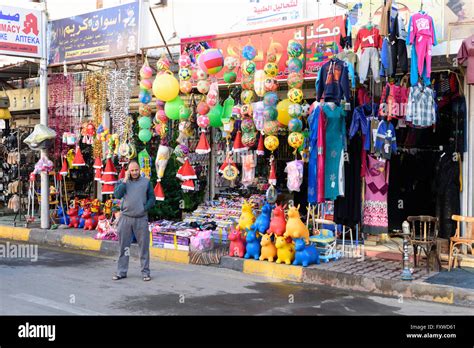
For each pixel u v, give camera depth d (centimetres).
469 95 966
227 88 1183
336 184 970
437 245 899
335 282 877
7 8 1273
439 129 1049
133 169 898
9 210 1694
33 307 720
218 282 899
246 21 1220
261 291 840
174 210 1301
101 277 924
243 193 1277
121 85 1230
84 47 1356
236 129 1100
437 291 788
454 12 945
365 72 912
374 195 1045
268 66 974
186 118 1124
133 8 1256
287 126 1008
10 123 1744
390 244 1072
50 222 1390
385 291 830
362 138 1009
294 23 1077
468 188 972
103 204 1358
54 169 1409
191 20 1323
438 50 947
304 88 1162
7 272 955
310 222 1091
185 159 1156
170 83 1092
